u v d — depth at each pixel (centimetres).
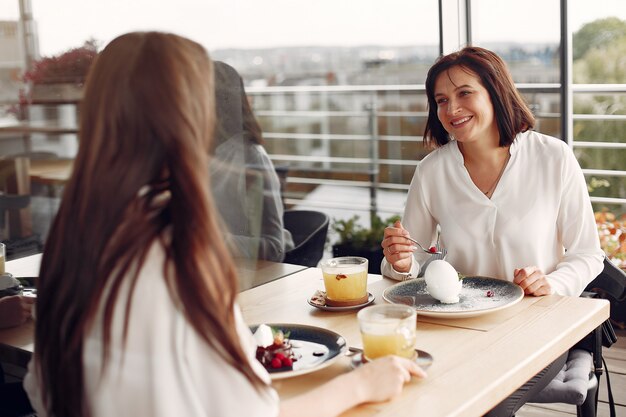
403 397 122
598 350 206
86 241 98
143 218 96
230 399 97
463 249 210
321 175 375
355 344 150
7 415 186
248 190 275
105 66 99
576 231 205
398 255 196
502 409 170
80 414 100
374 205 386
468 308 165
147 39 100
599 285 216
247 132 281
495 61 203
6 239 221
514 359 138
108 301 95
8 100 221
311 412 112
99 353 98
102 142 98
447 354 142
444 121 207
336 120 375
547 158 205
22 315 169
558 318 161
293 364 137
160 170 98
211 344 95
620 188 399
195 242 95
